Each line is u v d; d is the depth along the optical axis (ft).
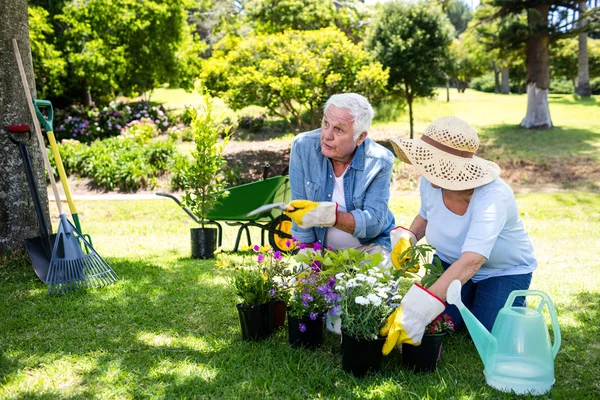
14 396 8.41
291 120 59.00
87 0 55.31
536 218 27.94
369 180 11.10
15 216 16.51
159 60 59.26
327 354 9.96
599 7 51.19
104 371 9.27
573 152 43.98
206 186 18.89
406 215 27.76
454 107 74.18
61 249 14.47
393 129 55.31
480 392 8.59
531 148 46.24
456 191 9.52
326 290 9.53
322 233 11.62
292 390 8.68
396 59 43.68
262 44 38.55
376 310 8.97
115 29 56.34
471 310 10.72
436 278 9.28
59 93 55.72
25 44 16.33
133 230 24.23
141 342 10.55
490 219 9.05
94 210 28.84
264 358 9.71
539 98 56.39
